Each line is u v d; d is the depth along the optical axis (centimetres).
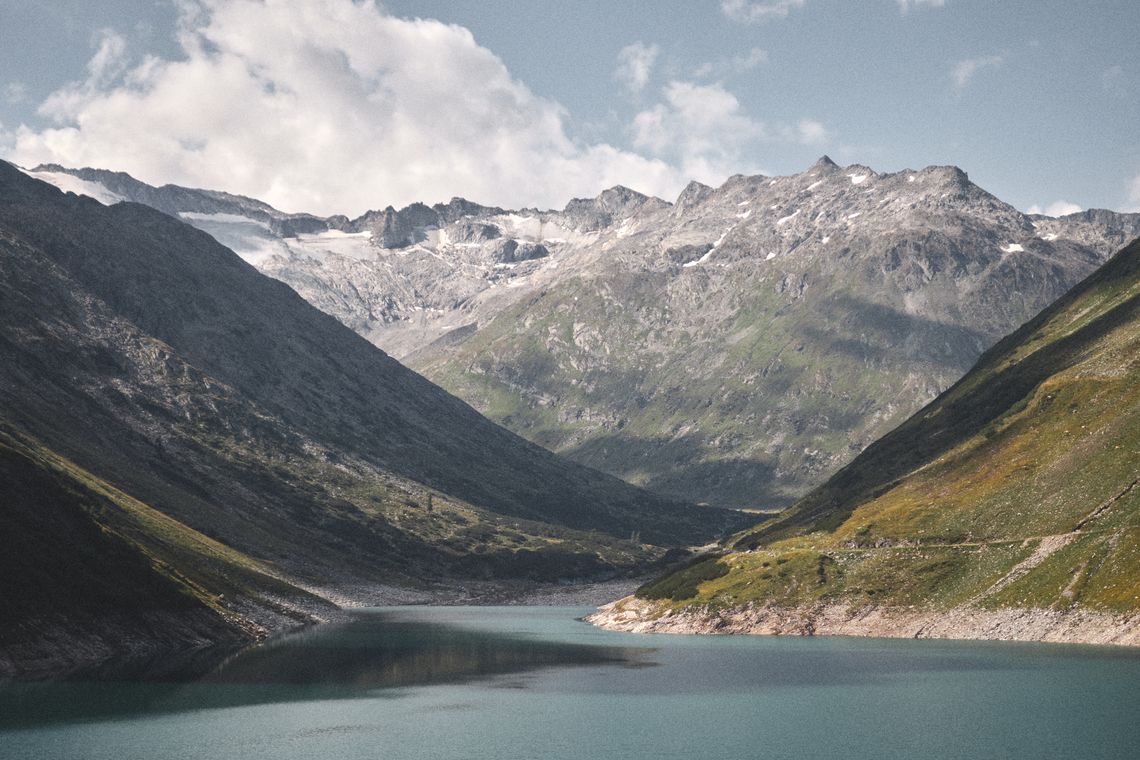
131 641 17488
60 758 10600
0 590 15938
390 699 14238
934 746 10856
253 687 15075
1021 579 18212
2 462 18650
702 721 12544
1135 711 11912
